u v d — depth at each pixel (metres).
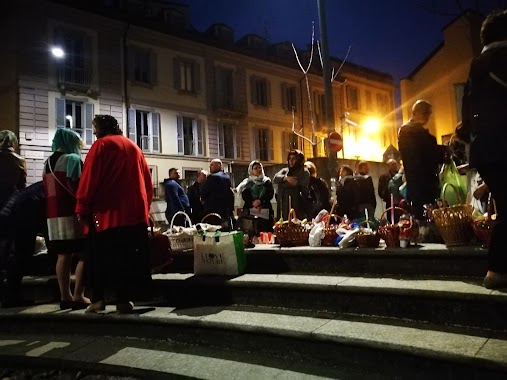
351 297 3.36
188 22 27.11
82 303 4.34
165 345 3.54
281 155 29.06
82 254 4.34
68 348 3.64
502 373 2.19
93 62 21.06
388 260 3.77
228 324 3.30
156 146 23.12
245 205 6.29
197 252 4.44
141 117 22.77
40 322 4.21
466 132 3.21
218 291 4.08
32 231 4.73
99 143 3.81
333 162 9.39
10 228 4.59
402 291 3.07
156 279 4.39
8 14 19.27
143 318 3.70
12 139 5.26
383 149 35.94
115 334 3.88
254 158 27.56
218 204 6.44
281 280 3.76
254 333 3.18
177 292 4.29
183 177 23.95
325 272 4.13
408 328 2.87
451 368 2.38
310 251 4.21
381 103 36.53
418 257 3.60
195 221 8.67
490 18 3.04
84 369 3.27
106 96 21.44
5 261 4.61
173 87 24.06
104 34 21.50
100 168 3.76
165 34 23.47
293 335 2.99
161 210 12.34
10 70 19.12
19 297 4.70
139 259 3.87
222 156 26.02
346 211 6.96
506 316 2.67
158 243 4.48
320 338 2.88
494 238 2.85
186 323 3.49
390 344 2.58
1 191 5.04
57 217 4.25
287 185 6.14
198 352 3.32
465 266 3.36
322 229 4.59
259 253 4.54
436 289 2.95
